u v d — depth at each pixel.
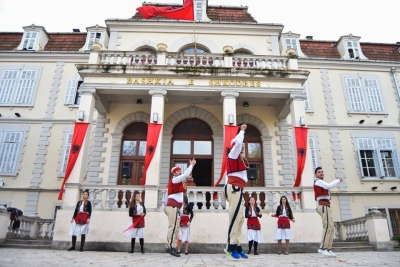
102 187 11.26
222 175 11.55
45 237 12.64
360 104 18.17
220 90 12.88
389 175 16.97
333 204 16.17
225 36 17.06
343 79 18.64
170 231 7.11
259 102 15.15
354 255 7.97
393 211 16.31
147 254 8.69
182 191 7.35
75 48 19.05
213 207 11.07
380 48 20.33
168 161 14.52
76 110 17.23
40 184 15.88
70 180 11.10
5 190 15.71
